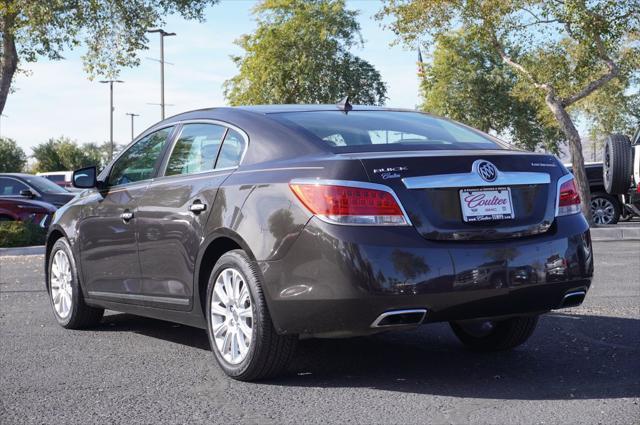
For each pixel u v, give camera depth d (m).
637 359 4.82
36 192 16.44
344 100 5.27
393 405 3.89
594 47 19.58
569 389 4.14
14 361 5.06
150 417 3.78
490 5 19.50
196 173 4.94
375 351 5.18
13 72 20.30
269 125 4.63
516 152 4.43
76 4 20.95
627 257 10.95
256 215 4.24
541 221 4.27
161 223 5.02
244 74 41.50
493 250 4.05
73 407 3.97
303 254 3.99
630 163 10.52
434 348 5.27
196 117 5.25
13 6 19.27
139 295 5.34
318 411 3.81
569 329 5.80
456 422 3.59
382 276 3.85
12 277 10.14
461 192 4.09
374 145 4.38
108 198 5.75
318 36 39.72
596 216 18.80
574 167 18.88
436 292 3.92
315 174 4.06
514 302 4.14
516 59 21.16
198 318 4.77
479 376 4.46
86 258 5.96
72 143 75.38
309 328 4.04
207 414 3.81
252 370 4.30
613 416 3.63
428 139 4.60
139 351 5.32
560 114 19.59
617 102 39.28
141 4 21.97
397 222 3.95
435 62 42.00
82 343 5.64
